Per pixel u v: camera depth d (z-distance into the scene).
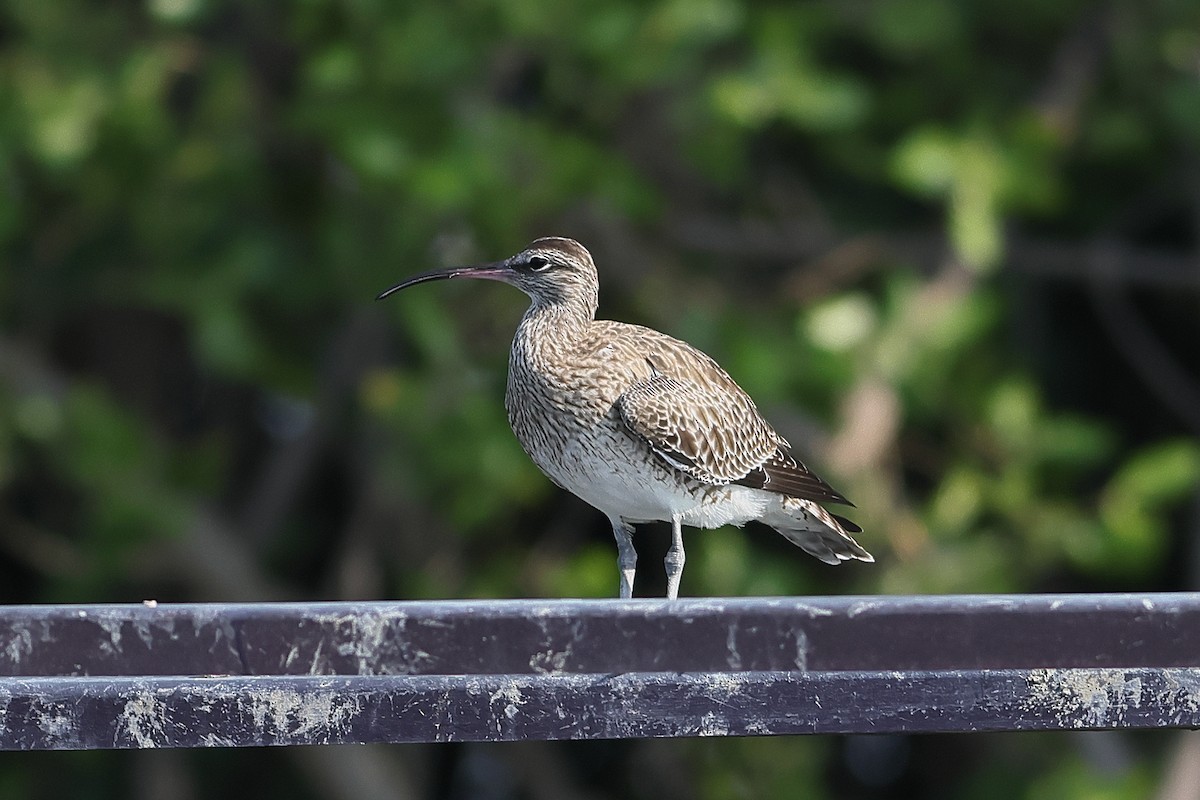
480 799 17.48
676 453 8.76
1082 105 15.00
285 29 13.75
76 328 16.41
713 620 5.49
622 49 12.86
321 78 12.27
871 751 17.22
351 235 13.20
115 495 13.25
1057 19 14.91
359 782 15.11
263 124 13.89
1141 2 14.52
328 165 13.77
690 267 15.28
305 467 15.15
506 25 12.64
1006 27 15.30
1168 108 14.12
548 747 16.50
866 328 13.21
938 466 14.86
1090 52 14.70
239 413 16.59
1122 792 13.72
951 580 13.12
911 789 17.31
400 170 12.17
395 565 15.75
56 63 13.30
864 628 5.42
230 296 13.21
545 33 12.83
